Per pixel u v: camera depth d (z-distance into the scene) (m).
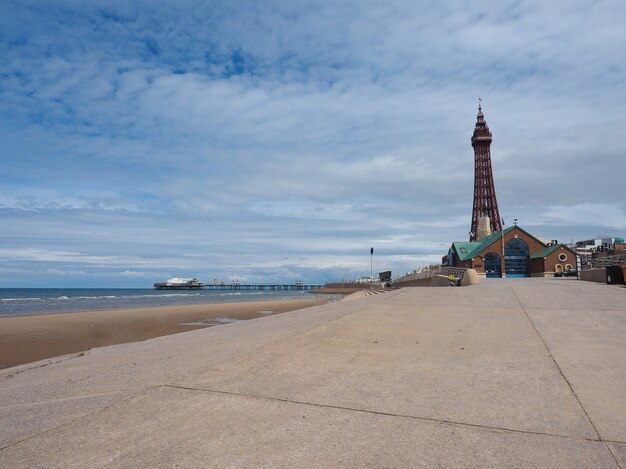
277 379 6.54
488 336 9.59
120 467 3.87
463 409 5.21
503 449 4.14
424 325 11.20
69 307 50.22
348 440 4.37
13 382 8.43
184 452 4.14
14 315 33.09
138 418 5.03
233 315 32.78
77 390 6.68
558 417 4.91
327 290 132.25
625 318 11.83
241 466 3.86
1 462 4.02
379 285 78.25
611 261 40.91
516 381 6.26
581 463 3.85
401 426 4.71
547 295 18.75
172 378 6.71
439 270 46.59
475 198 138.00
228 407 5.34
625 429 4.56
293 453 4.10
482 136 138.38
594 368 6.85
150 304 56.66
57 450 4.24
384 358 7.78
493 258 70.31
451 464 3.86
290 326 12.37
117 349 13.27
